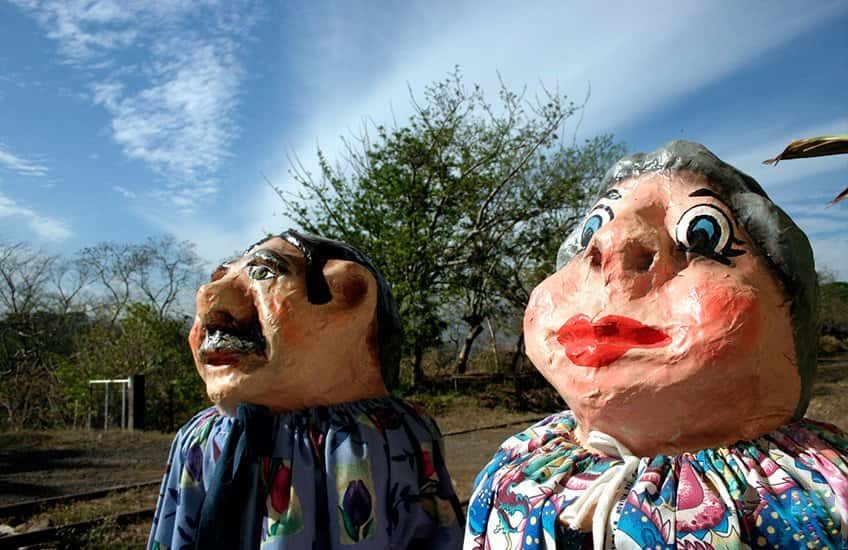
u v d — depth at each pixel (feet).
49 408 52.31
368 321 7.95
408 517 7.63
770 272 4.98
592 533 4.81
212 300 7.68
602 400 4.78
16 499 23.16
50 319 74.28
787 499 4.39
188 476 7.98
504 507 5.36
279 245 8.13
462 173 55.47
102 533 17.01
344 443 7.38
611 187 5.78
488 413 49.57
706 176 5.33
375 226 48.32
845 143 6.91
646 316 4.83
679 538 4.37
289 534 7.06
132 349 52.70
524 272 64.80
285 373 7.49
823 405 35.04
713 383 4.56
